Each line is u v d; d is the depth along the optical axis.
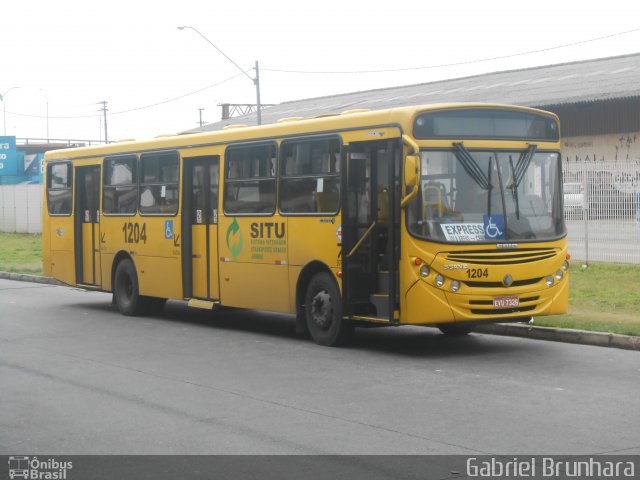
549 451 7.80
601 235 22.25
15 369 12.25
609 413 9.20
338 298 13.76
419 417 9.16
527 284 13.13
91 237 19.83
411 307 12.70
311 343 14.47
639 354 12.84
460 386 10.70
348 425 8.88
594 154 44.03
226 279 16.08
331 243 13.80
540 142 13.55
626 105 42.62
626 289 18.52
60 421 9.23
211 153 16.38
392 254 12.84
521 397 10.03
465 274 12.70
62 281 20.73
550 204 13.55
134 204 18.38
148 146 17.98
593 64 52.66
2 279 28.73
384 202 13.26
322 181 13.98
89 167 19.92
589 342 13.79
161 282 17.64
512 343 14.11
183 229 17.00
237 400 10.12
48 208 21.16
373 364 12.36
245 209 15.59
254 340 14.89
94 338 15.28
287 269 14.70
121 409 9.74
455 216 12.81
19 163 75.31
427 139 12.75
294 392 10.52
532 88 48.25
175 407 9.80
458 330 15.13
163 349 13.98
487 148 13.11
